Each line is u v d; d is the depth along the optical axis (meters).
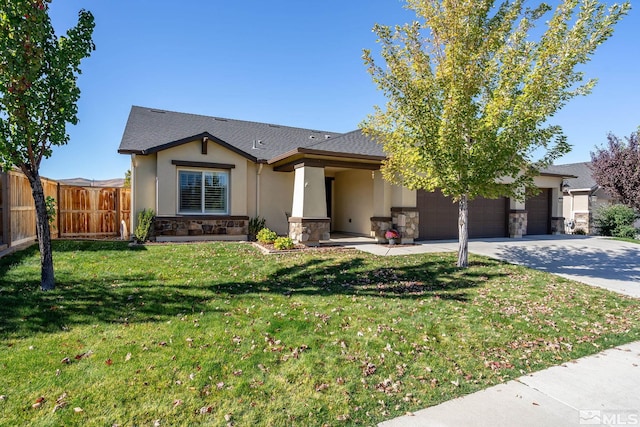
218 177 12.98
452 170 7.69
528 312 5.61
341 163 11.82
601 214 18.06
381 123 9.27
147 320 4.75
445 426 2.82
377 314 5.28
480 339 4.54
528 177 8.11
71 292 5.78
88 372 3.40
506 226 15.28
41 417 2.76
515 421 2.90
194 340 4.17
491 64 7.97
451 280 7.43
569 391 3.41
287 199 14.62
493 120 7.46
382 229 12.64
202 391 3.17
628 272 8.60
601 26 6.98
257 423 2.79
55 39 5.78
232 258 8.88
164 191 12.03
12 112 5.37
